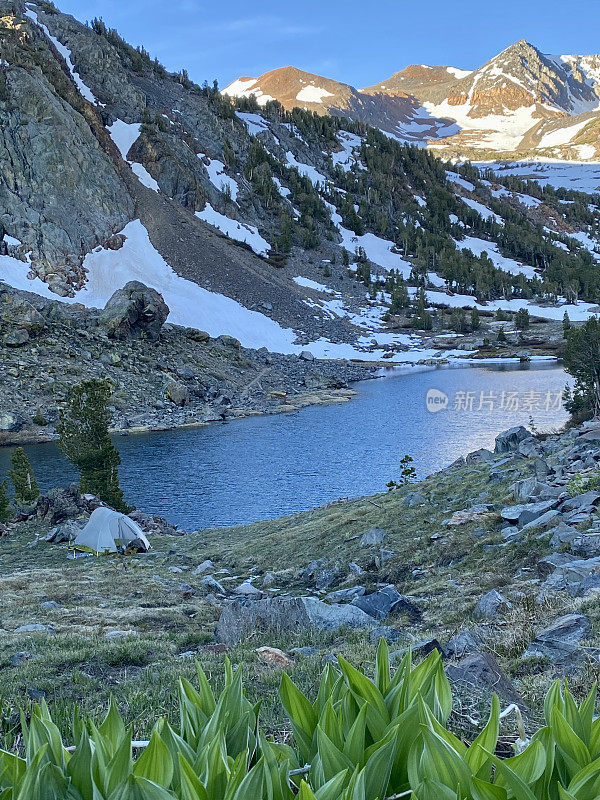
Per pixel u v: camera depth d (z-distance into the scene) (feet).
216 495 158.51
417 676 7.26
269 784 5.31
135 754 9.09
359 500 115.55
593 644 26.48
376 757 5.67
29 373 279.28
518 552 58.08
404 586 62.08
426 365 413.59
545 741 5.65
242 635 46.21
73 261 408.67
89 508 130.52
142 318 343.05
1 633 50.52
